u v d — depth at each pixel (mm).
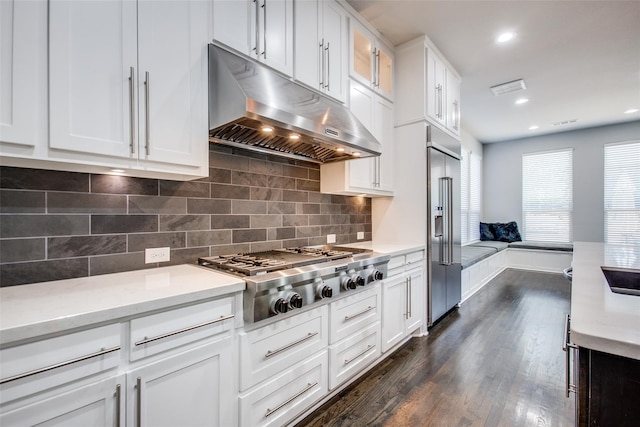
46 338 831
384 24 2609
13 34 940
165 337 1063
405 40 2885
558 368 2199
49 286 1191
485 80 3648
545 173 6027
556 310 3492
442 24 2602
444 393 1906
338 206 2758
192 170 1396
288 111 1499
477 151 6430
